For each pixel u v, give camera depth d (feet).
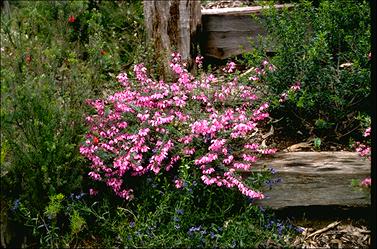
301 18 11.69
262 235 10.59
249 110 11.37
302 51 11.53
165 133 11.21
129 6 14.67
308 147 11.48
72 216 10.62
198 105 11.56
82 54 13.34
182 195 10.83
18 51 11.16
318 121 11.30
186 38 13.14
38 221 10.73
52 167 10.78
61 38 12.50
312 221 10.97
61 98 11.21
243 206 11.05
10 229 10.54
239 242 10.48
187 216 10.78
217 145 10.89
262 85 11.84
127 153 11.11
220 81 11.99
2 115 10.39
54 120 10.77
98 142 11.21
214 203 10.93
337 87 11.39
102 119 11.40
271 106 11.76
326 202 10.89
